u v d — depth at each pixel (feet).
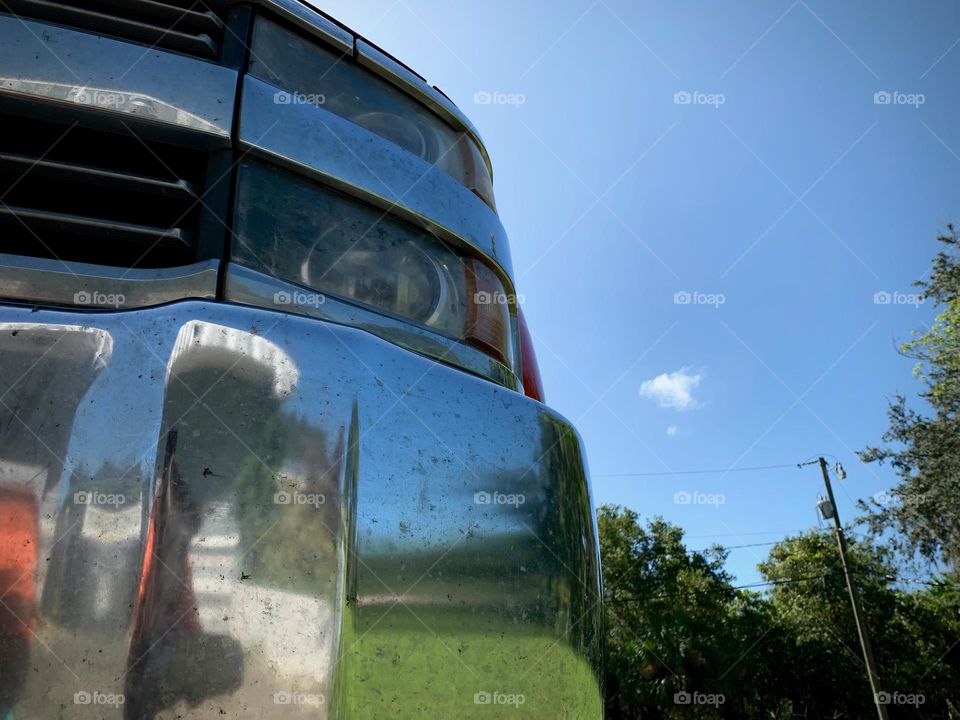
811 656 105.29
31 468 2.88
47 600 2.70
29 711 2.59
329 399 3.29
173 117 4.07
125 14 4.38
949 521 61.00
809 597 108.37
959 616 105.50
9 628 2.67
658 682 83.15
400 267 4.63
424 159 5.32
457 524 3.48
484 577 3.48
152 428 3.00
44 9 4.05
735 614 113.70
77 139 4.07
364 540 3.13
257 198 4.18
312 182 4.43
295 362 3.31
